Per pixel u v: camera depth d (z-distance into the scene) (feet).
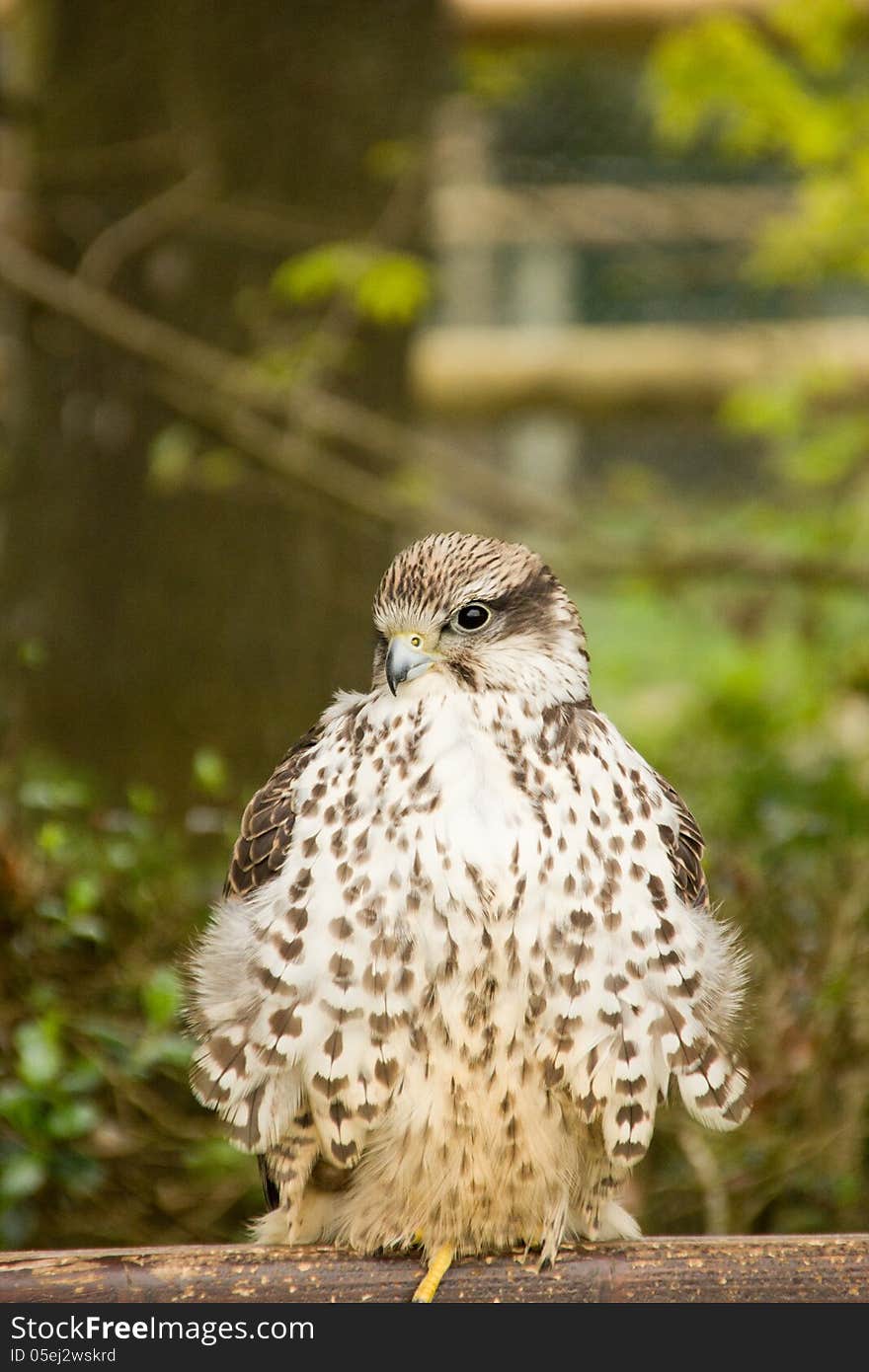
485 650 20.42
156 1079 26.66
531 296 74.90
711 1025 20.15
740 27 43.65
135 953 26.32
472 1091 19.66
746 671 42.75
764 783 34.76
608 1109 19.79
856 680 39.47
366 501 38.19
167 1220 26.48
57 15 39.01
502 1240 20.49
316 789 20.18
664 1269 19.66
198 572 38.27
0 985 25.36
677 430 71.00
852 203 43.21
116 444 38.50
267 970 19.74
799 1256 19.44
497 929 19.26
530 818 19.56
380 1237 20.47
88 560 38.42
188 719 38.04
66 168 38.45
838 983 26.27
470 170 57.52
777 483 61.00
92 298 37.40
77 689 38.11
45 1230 26.12
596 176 63.05
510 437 76.02
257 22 38.60
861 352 52.60
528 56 49.24
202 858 31.14
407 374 40.88
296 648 38.50
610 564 43.62
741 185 63.77
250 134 38.70
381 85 39.32
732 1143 26.55
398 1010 19.42
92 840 27.48
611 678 51.83
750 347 61.31
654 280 63.00
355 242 38.88
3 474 39.32
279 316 39.01
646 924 19.70
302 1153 20.54
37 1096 23.68
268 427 38.37
